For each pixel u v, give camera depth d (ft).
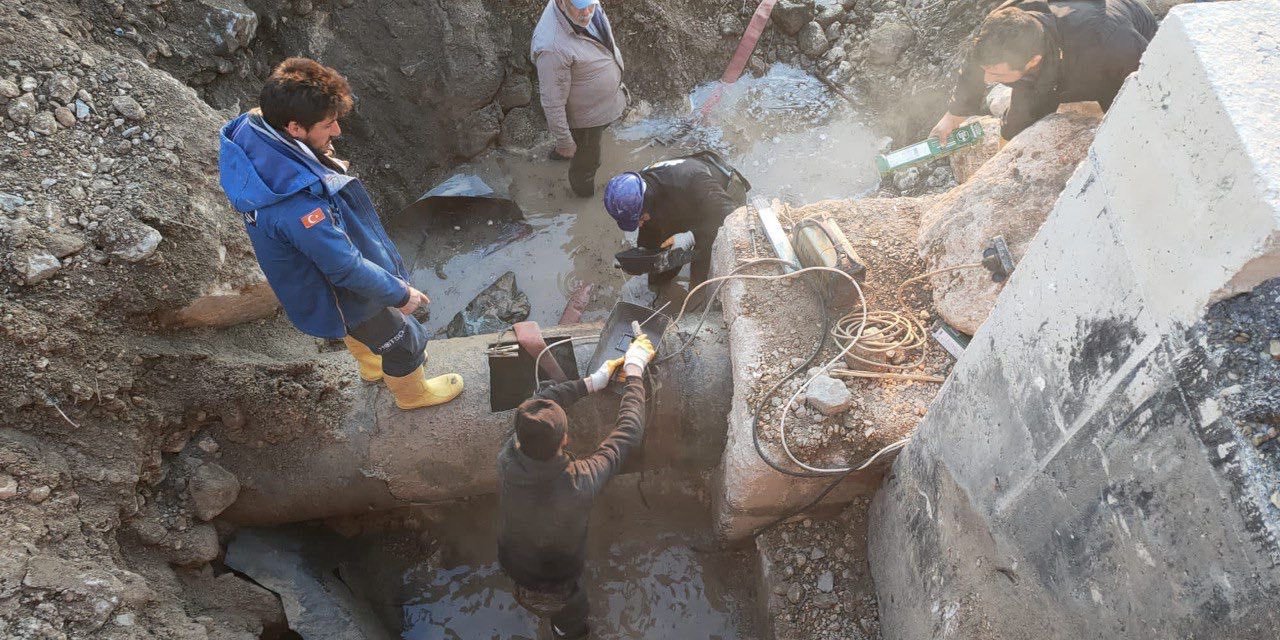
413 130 18.29
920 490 10.24
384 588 13.20
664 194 13.43
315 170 8.88
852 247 12.69
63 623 9.08
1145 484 6.01
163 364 11.43
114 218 11.34
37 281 10.52
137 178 11.95
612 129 19.65
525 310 16.40
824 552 12.25
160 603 10.29
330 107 8.58
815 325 12.01
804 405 11.22
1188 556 5.62
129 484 10.59
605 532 13.76
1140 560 6.16
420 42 18.12
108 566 9.89
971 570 8.92
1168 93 5.69
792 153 18.97
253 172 8.59
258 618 11.28
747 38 20.26
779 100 19.90
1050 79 11.83
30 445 9.96
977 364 8.82
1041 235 7.62
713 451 12.63
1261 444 5.07
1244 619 5.15
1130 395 6.14
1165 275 5.68
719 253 13.51
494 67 18.71
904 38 19.42
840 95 19.83
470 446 12.17
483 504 13.87
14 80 11.97
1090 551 6.80
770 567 12.26
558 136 16.47
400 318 10.59
